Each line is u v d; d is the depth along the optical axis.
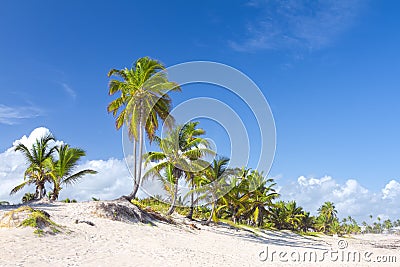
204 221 34.75
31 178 28.72
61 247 12.75
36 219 14.19
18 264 10.23
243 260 17.62
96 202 21.52
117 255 13.14
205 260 15.50
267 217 63.62
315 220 100.19
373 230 167.25
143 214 23.28
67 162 28.05
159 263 13.09
